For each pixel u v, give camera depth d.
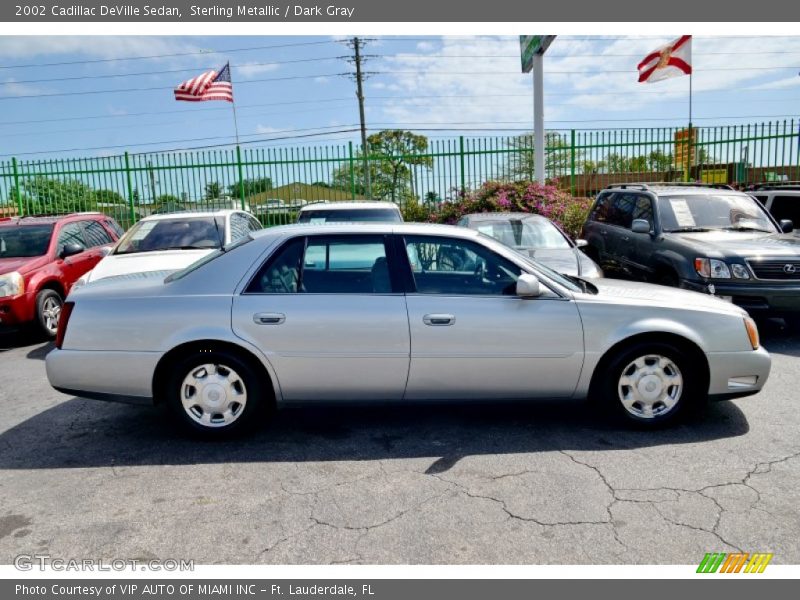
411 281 4.18
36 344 7.92
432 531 3.11
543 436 4.28
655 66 16.45
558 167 17.61
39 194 16.12
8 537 3.12
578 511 3.28
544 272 4.36
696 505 3.32
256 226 9.97
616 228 9.41
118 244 8.13
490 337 4.12
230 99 18.59
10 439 4.43
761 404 4.86
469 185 15.30
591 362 4.21
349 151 15.45
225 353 4.13
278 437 4.32
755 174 14.77
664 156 16.06
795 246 6.88
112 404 5.18
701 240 7.34
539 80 14.00
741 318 4.32
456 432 4.38
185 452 4.11
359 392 4.20
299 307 4.09
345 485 3.61
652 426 4.32
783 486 3.52
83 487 3.64
